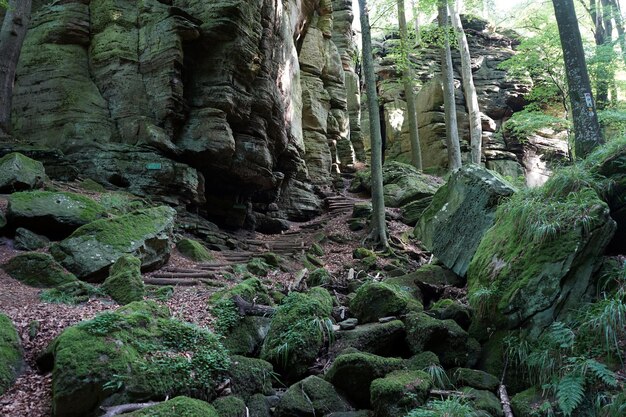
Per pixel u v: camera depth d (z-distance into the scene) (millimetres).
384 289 6625
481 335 5707
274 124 13930
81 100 11328
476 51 26281
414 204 14766
